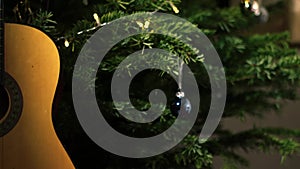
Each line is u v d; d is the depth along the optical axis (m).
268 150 1.83
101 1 1.71
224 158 1.80
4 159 1.49
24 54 1.49
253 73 1.81
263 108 1.96
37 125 1.49
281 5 2.10
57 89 1.49
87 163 1.73
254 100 1.94
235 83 1.89
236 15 1.88
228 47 1.82
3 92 1.50
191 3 1.98
